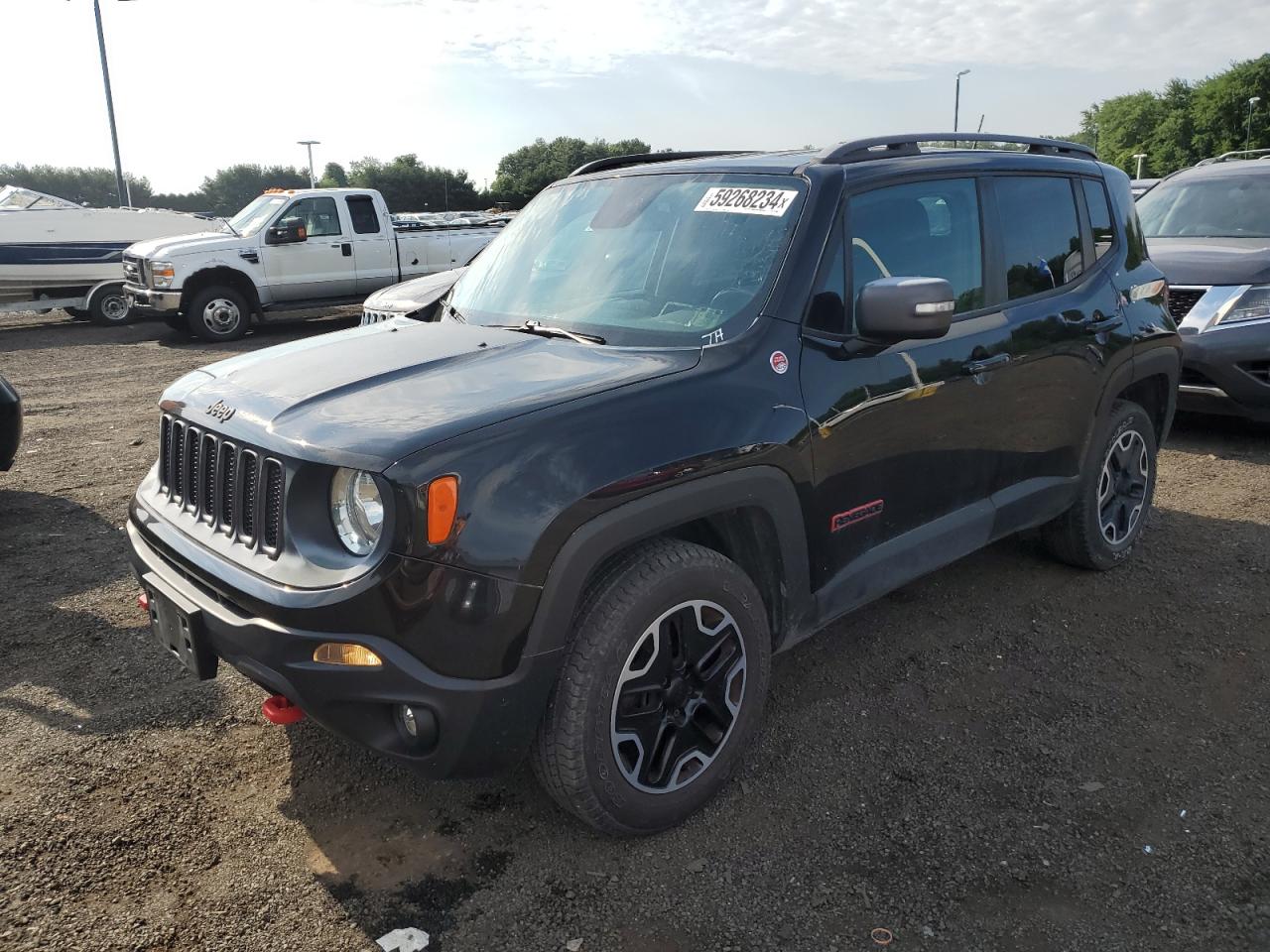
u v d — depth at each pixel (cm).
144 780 295
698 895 247
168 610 268
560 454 233
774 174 321
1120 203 439
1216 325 619
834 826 273
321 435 235
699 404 261
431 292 716
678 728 267
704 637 268
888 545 324
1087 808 279
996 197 367
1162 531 497
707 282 304
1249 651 371
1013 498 374
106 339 1385
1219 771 296
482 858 262
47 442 736
